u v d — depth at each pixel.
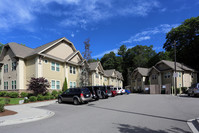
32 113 8.95
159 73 37.22
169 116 7.71
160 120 6.84
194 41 38.22
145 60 60.16
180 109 9.84
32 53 20.45
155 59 54.59
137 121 6.67
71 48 27.62
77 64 27.17
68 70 25.25
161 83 36.66
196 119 6.74
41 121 7.06
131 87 48.66
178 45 43.56
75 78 27.16
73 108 11.26
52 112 9.47
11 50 22.25
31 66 20.22
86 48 28.14
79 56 28.97
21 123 6.71
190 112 8.77
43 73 20.16
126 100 16.39
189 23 41.00
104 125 6.02
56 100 16.73
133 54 67.00
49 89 21.02
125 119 7.10
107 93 19.03
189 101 14.00
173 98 17.66
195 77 36.69
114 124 6.16
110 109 10.31
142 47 66.31
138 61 60.56
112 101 15.59
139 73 44.03
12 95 18.33
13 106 12.15
